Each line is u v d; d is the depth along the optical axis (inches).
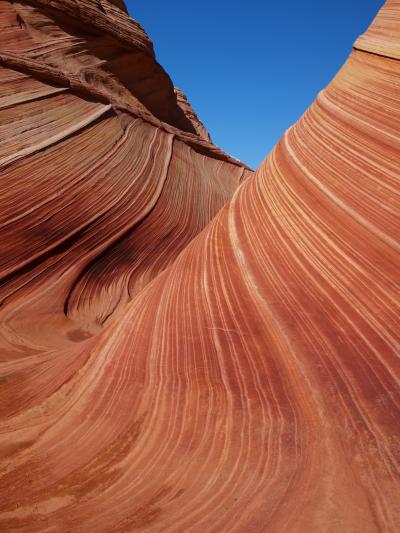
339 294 114.7
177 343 124.8
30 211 395.2
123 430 105.3
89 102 606.5
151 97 928.3
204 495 82.0
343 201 133.3
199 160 847.7
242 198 194.2
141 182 570.6
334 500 71.3
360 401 88.0
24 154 429.4
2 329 279.7
